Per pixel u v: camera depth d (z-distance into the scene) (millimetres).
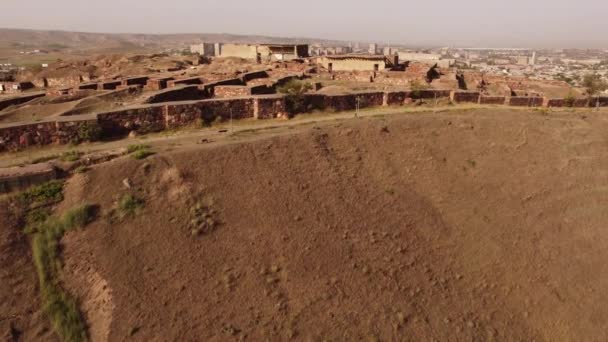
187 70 58562
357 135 23156
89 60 77500
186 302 13008
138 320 12359
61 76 61062
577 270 16812
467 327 13961
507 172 21984
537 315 15047
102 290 13078
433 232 17812
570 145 24125
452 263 16500
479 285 15773
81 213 15156
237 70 51656
